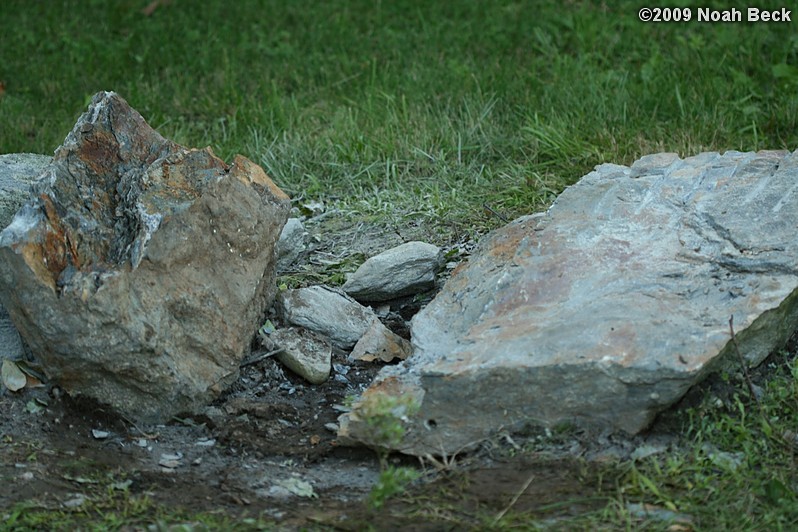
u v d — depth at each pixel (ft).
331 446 16.39
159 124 30.30
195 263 17.16
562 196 19.98
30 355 17.65
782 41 31.40
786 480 14.52
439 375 15.52
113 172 18.28
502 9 37.50
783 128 27.02
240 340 17.81
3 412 16.63
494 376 15.35
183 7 40.65
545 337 15.85
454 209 24.48
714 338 15.42
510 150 27.37
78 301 15.83
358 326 19.72
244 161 18.65
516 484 14.79
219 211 17.52
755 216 18.30
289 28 38.17
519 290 17.35
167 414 17.02
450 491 14.75
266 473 15.90
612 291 16.85
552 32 34.63
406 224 24.22
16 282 15.90
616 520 13.76
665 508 14.08
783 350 17.22
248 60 35.50
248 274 17.99
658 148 25.99
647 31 33.60
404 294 21.33
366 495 15.15
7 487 14.85
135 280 16.38
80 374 16.55
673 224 18.65
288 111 30.19
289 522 14.29
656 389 15.02
